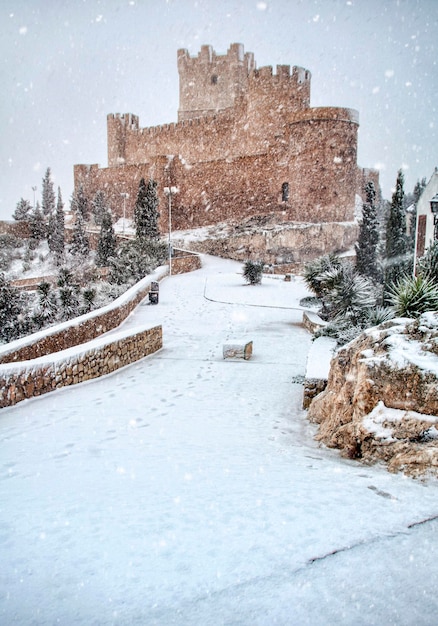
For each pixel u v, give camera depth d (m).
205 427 7.66
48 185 84.25
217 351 14.45
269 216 50.75
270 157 51.00
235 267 41.03
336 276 12.84
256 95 53.75
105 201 67.62
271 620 2.69
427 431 5.46
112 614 2.74
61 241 58.22
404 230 37.19
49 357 10.28
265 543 3.44
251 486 4.63
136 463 5.61
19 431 7.41
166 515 3.93
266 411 8.75
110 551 3.37
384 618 2.71
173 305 23.33
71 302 28.72
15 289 28.09
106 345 11.79
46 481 5.00
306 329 17.80
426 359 5.90
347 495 4.34
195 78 67.50
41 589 2.98
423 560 3.22
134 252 34.62
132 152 70.75
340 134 47.84
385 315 10.77
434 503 4.15
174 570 3.13
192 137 62.34
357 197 63.06
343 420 6.56
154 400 9.49
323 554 3.29
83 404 9.16
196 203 56.50
